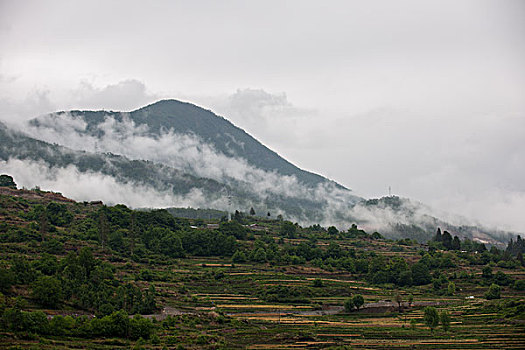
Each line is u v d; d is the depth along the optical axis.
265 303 199.50
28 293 137.38
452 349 141.25
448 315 167.62
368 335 156.62
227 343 138.75
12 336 110.00
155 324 142.75
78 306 140.62
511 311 178.25
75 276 153.75
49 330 117.81
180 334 138.88
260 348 136.38
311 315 185.00
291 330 156.88
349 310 193.25
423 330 163.50
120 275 197.38
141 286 189.62
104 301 145.00
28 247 196.00
